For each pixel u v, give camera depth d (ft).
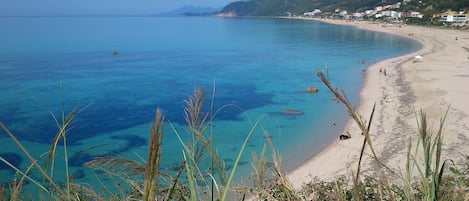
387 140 70.64
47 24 636.07
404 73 141.38
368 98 107.96
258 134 77.46
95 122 87.92
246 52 225.56
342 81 133.69
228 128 81.46
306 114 93.91
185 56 212.23
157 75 153.07
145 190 4.45
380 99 105.50
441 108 90.43
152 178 4.48
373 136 73.56
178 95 116.37
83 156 61.41
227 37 340.80
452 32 318.65
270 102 106.42
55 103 105.40
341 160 63.21
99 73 158.30
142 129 83.35
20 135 77.46
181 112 95.40
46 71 161.27
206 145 7.25
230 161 56.85
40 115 92.73
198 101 7.93
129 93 119.65
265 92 119.14
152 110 99.14
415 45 243.81
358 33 354.13
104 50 241.96
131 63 187.62
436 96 103.76
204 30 453.99
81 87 128.57
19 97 112.06
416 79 128.77
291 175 59.06
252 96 113.80
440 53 194.90
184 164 6.91
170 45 273.95
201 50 239.91
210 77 146.72
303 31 394.73
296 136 77.51
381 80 132.67
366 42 269.85
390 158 60.34
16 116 91.71
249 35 357.82
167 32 424.46
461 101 96.99
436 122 78.64
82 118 90.58
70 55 216.13
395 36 313.53
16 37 335.06
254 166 8.61
